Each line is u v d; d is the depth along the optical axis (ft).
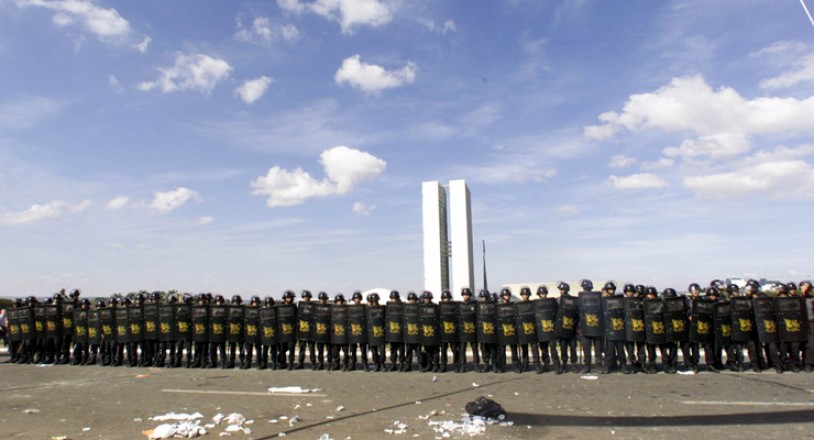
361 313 53.52
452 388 42.09
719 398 35.73
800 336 46.09
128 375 53.57
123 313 60.34
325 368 55.57
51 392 43.75
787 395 36.45
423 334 51.16
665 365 48.34
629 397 36.68
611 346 48.55
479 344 52.85
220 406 36.55
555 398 36.83
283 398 39.19
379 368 53.52
